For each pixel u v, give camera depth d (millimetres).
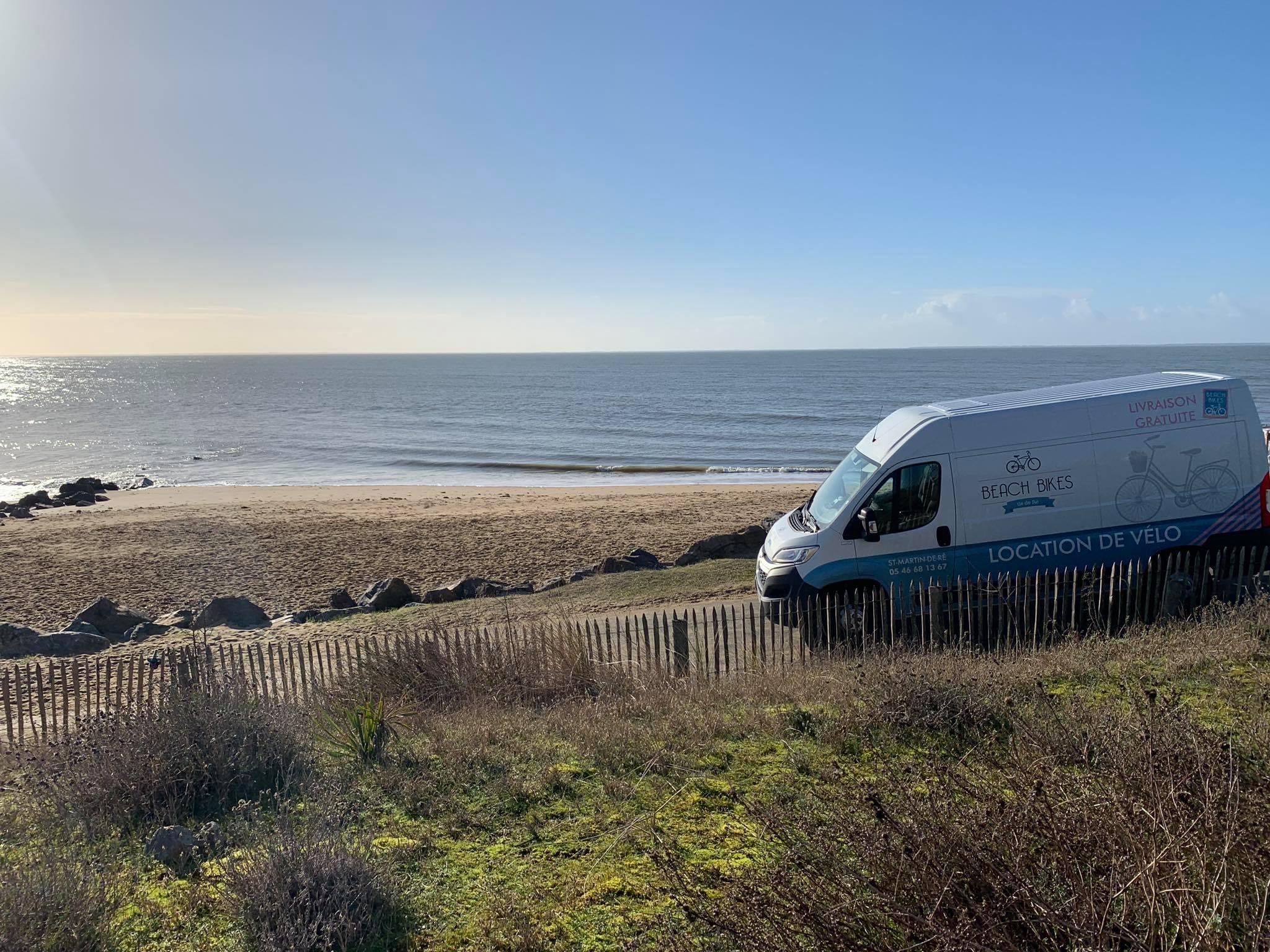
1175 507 10219
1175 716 4238
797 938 3080
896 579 10273
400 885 4141
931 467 10273
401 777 5668
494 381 188375
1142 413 10289
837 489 11195
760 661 9578
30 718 8773
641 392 133250
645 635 9906
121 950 3746
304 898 3793
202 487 47812
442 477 51500
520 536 25625
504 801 5180
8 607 18812
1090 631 9180
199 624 16312
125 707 7969
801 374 188750
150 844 4805
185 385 184875
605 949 3523
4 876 3943
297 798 5496
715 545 18859
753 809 4250
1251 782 3832
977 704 5625
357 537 26109
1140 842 3045
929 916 2803
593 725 6590
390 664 9461
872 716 5797
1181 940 2775
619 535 25188
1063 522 10203
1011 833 3223
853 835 3428
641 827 4566
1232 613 8211
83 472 57000
